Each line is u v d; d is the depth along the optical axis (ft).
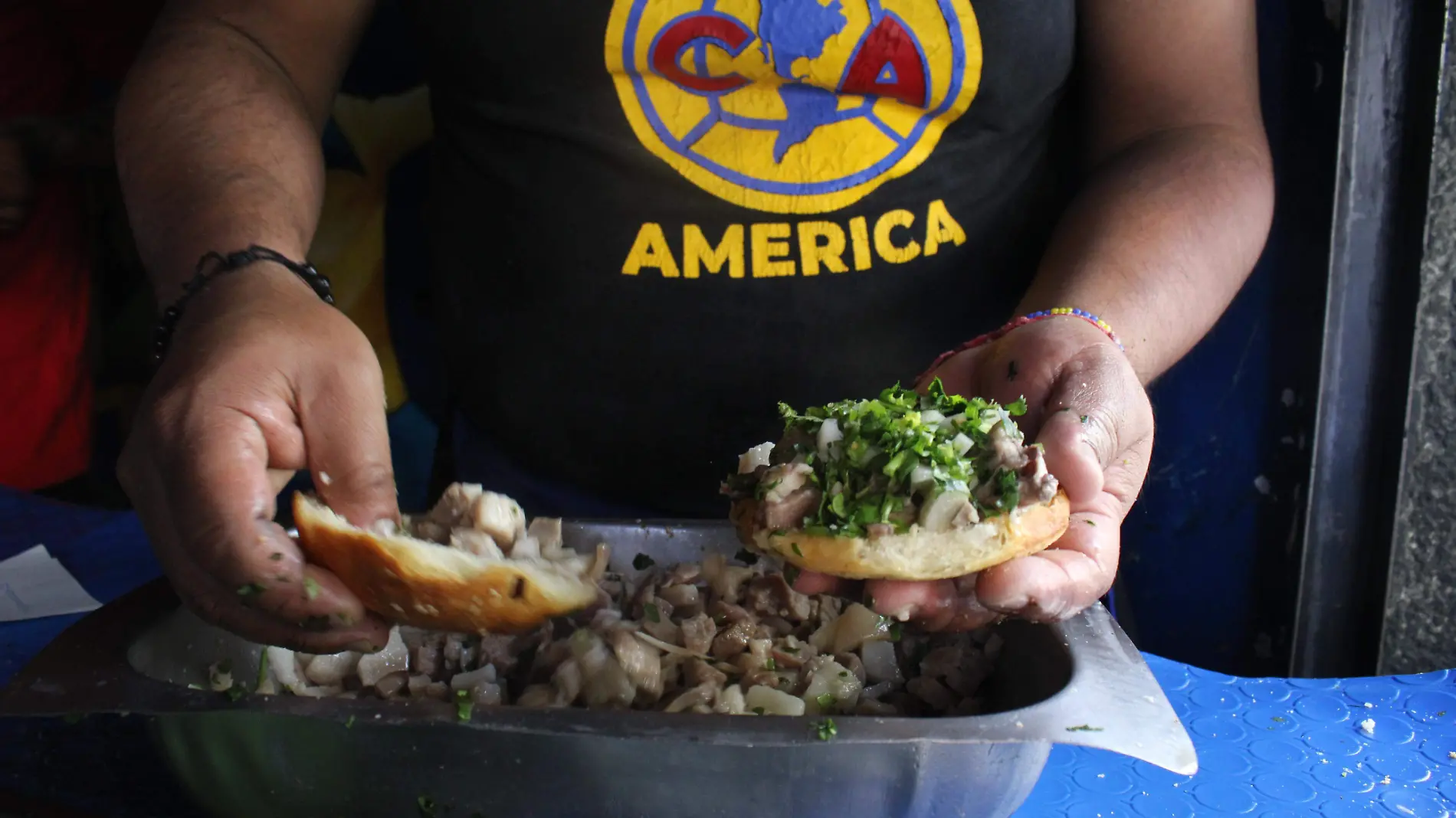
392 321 4.35
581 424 2.93
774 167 2.71
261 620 2.03
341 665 2.27
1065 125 3.25
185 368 2.08
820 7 2.63
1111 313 2.50
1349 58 3.26
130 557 2.99
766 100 2.69
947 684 2.25
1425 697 2.49
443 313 3.06
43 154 4.24
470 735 1.87
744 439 2.90
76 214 4.44
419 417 4.43
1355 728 2.40
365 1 3.04
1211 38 2.94
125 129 2.71
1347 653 3.70
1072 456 2.04
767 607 2.39
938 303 2.85
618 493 3.01
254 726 1.92
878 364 2.84
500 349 2.93
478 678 2.23
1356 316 3.44
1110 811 2.19
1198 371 3.73
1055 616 2.05
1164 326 2.55
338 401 2.08
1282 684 2.54
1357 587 3.64
